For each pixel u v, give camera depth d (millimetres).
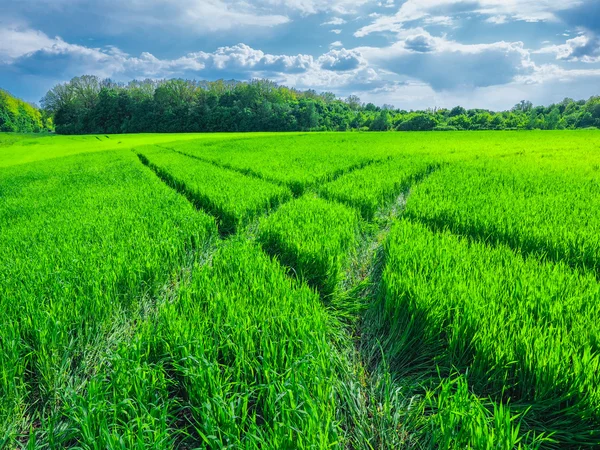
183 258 5406
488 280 3682
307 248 4898
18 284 3945
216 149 27984
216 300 3473
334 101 163250
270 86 116062
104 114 94812
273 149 25938
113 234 5883
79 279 4043
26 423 2646
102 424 2184
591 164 13781
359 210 7586
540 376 2510
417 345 3332
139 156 27109
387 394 2576
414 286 3586
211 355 2797
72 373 3123
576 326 2836
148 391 2525
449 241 5125
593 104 97875
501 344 2729
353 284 4812
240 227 7305
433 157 17328
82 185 13109
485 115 94812
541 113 118625
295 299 3521
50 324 3135
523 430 2477
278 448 1984
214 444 2131
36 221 7430
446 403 2338
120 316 3834
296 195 10430
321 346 2811
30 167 25141
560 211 6449
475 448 1973
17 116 108062
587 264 4684
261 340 2834
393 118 110250
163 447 2072
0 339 3041
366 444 2383
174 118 91750
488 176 10914
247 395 2322
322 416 2213
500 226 5773
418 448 2334
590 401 2311
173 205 8344
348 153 20578
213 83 124312
